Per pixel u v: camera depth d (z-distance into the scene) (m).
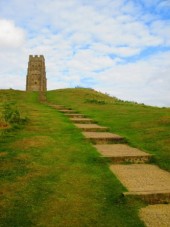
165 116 18.86
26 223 6.21
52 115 21.33
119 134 15.16
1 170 9.05
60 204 7.04
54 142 12.64
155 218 6.61
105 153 11.32
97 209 6.90
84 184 8.27
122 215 6.69
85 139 13.55
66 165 9.77
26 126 16.17
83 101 33.56
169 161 10.45
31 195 7.43
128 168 10.08
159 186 8.20
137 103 33.16
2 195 7.40
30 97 39.34
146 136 14.06
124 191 7.78
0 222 6.22
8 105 22.58
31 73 105.62
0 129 14.59
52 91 47.69
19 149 11.24
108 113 22.66
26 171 9.02
